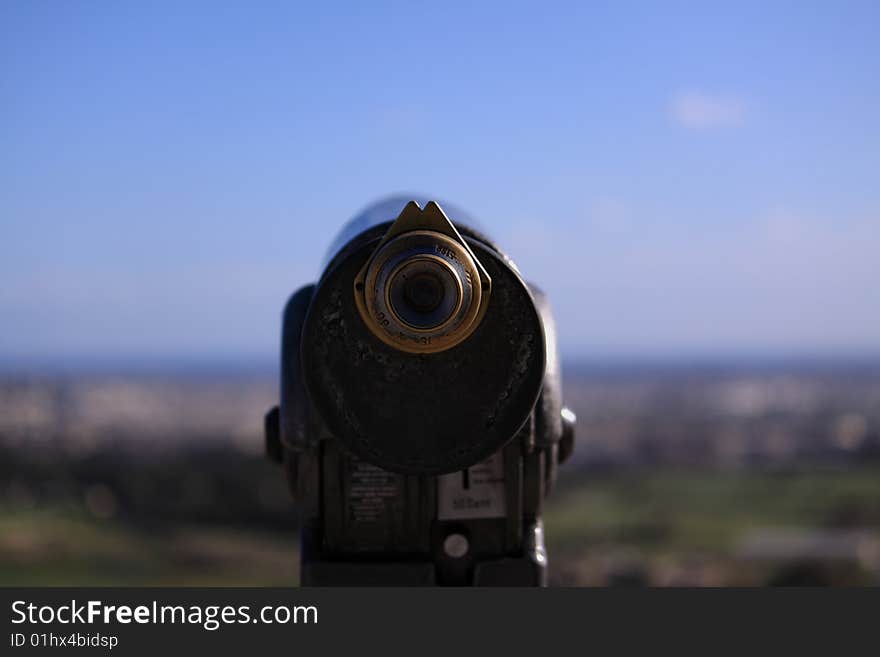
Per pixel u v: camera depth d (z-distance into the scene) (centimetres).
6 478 6675
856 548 5862
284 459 342
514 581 331
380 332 272
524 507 333
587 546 5778
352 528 328
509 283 282
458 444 286
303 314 326
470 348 284
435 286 271
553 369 323
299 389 315
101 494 6091
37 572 3462
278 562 3838
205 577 3406
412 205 271
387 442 286
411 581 328
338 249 314
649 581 3509
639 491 9362
